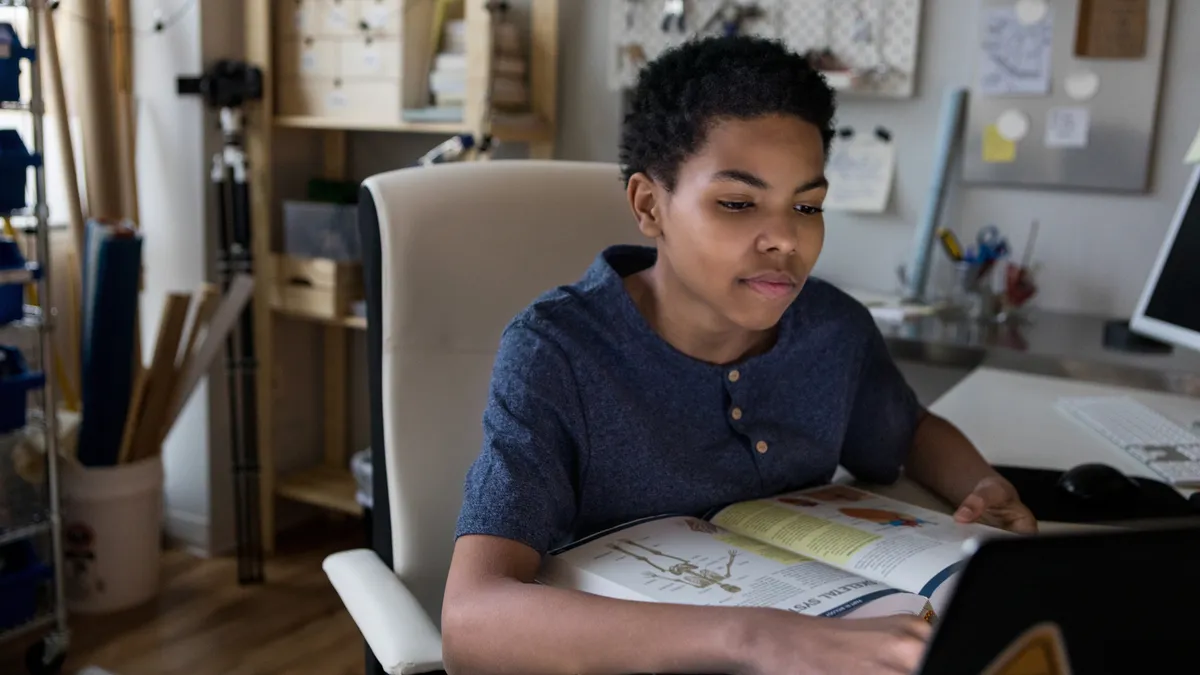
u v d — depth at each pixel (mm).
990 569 419
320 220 2484
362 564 1034
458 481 1125
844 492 967
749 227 793
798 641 604
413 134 2660
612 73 2299
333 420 2867
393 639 878
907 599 683
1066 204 2045
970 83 2074
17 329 2223
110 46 2338
